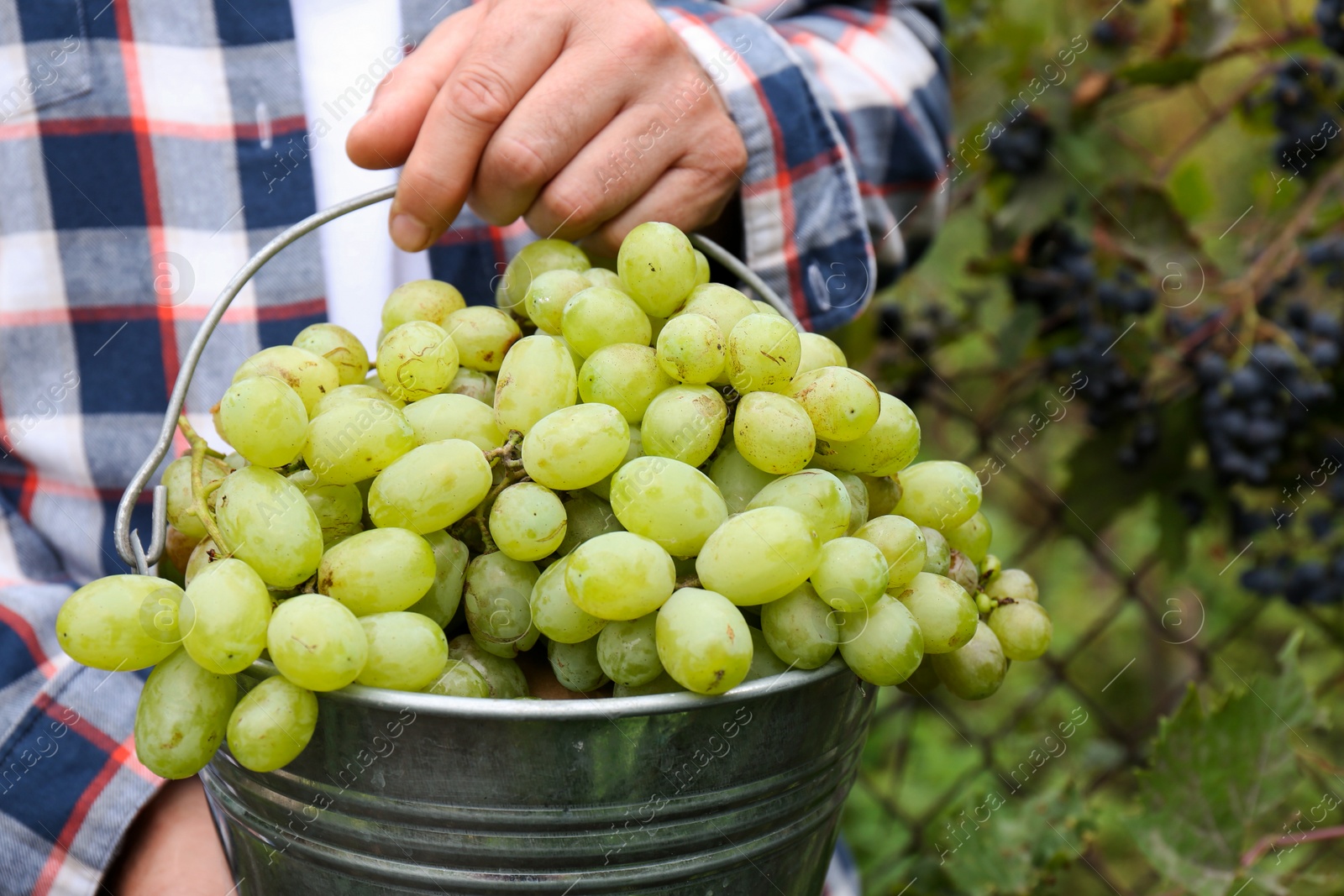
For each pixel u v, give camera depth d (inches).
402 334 22.5
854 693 21.6
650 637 20.7
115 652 20.4
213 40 29.7
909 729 46.9
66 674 25.6
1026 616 23.3
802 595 20.8
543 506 21.0
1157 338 42.6
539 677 22.5
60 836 24.6
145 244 29.5
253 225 30.0
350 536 22.0
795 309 27.5
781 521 20.4
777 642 20.8
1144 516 59.8
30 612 26.4
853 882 33.6
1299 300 42.3
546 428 21.1
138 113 29.4
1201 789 31.6
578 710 19.3
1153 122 56.1
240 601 20.1
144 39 29.4
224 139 29.9
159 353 29.7
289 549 20.6
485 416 22.2
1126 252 41.4
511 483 21.8
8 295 29.2
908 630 20.9
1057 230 42.9
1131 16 42.6
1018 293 44.1
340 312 30.6
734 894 21.2
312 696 20.0
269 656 20.9
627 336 22.4
